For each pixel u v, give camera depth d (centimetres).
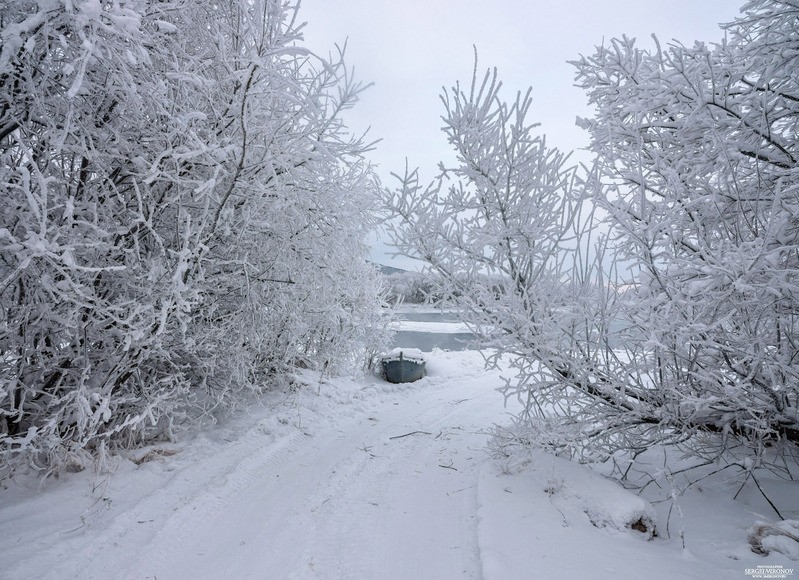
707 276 314
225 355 565
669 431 433
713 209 378
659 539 315
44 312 367
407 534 329
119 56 306
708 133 366
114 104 414
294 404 678
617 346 388
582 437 402
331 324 796
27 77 317
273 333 680
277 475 443
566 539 301
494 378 1047
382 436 583
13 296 373
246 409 628
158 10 356
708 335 317
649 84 385
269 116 488
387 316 1053
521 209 400
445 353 1333
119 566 283
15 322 362
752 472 361
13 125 342
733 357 348
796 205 326
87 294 376
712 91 353
